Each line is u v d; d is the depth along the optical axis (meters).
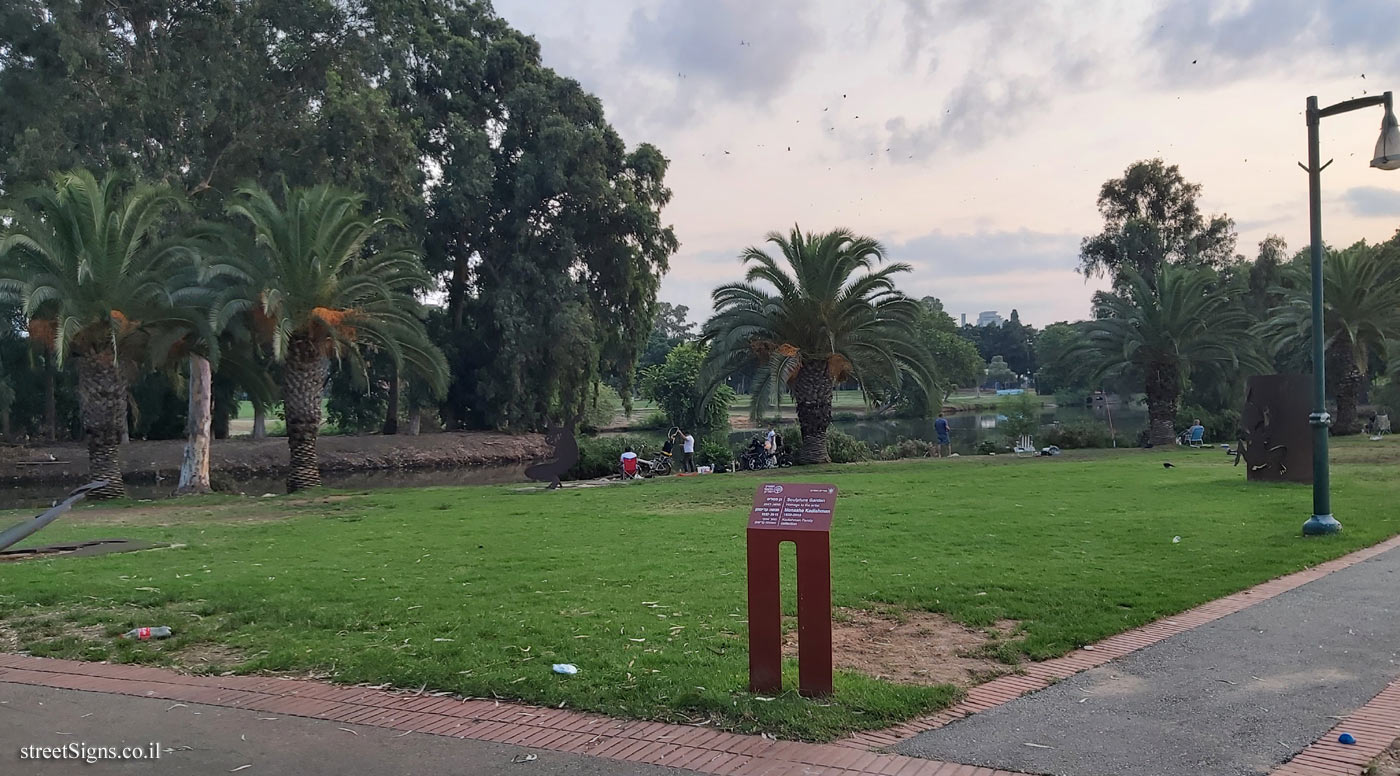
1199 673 6.42
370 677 6.46
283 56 36.75
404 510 20.12
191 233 27.17
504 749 5.18
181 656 7.30
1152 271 58.56
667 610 8.41
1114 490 19.06
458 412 55.00
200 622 8.39
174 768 5.03
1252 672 6.42
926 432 63.53
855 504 17.52
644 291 53.72
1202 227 60.44
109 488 25.34
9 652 7.59
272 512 20.80
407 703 6.00
